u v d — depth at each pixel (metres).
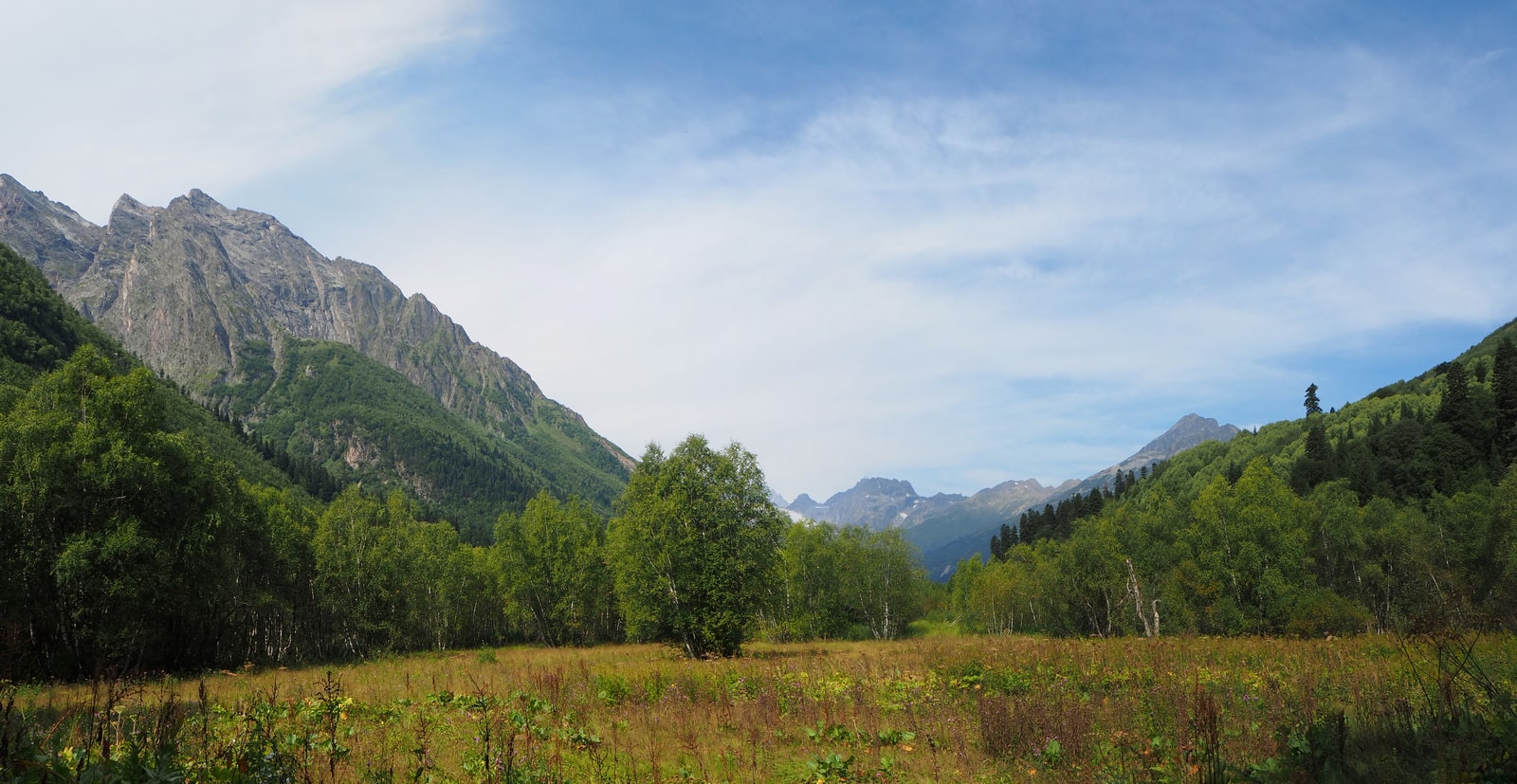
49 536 32.28
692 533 41.03
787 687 18.86
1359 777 8.92
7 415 33.97
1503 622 14.16
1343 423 137.38
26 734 6.77
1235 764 10.19
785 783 11.23
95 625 32.06
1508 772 7.95
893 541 79.62
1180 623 53.56
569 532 73.00
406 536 63.94
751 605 42.16
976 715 15.03
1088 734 12.53
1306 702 12.95
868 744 13.48
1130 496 172.00
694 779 10.94
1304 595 48.62
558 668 23.00
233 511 43.03
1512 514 48.41
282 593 54.16
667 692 18.45
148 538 33.09
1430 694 12.02
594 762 11.36
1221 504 54.16
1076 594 66.81
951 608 102.75
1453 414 97.19
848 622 80.94
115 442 33.47
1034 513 180.25
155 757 6.96
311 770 9.24
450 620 70.62
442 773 10.16
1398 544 55.38
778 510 44.69
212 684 22.00
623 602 45.03
